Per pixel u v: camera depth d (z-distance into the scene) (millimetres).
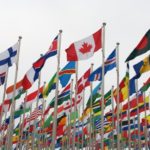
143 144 45188
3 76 26297
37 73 25344
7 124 36500
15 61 26078
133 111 33281
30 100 33156
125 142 45531
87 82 28094
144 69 22906
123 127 38812
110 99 32750
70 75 26625
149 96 34812
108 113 36094
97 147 45062
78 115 35844
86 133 43344
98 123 36844
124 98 27344
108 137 45594
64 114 34812
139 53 20516
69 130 34500
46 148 43125
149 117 38844
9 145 26062
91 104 29516
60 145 47156
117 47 24547
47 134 44375
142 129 40188
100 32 22438
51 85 29062
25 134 43906
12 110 25531
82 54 22125
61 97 31453
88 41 22344
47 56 24594
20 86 30938
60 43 24016
